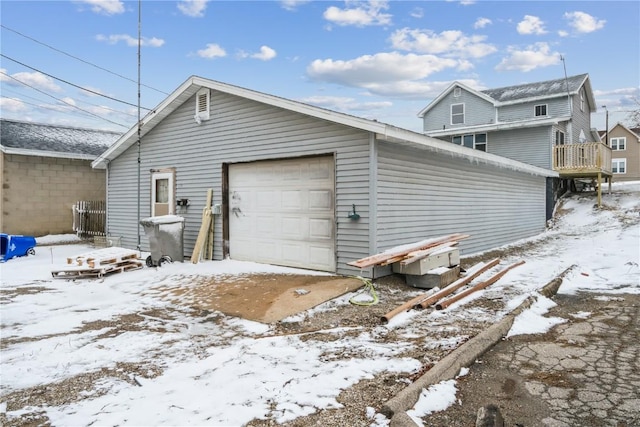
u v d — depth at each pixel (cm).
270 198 863
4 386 330
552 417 271
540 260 959
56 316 542
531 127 2081
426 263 656
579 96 2448
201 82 938
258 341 427
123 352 405
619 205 1833
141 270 841
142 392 312
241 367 354
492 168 1220
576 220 1767
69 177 1591
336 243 750
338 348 398
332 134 751
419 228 839
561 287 661
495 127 2142
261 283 695
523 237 1489
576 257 975
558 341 420
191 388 315
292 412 274
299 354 384
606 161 2016
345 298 607
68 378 344
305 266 805
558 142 2147
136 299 636
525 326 466
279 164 846
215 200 960
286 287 657
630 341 414
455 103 2645
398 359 361
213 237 960
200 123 992
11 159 1446
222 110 941
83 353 403
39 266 923
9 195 1441
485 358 378
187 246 1020
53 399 305
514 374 342
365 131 705
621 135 4156
